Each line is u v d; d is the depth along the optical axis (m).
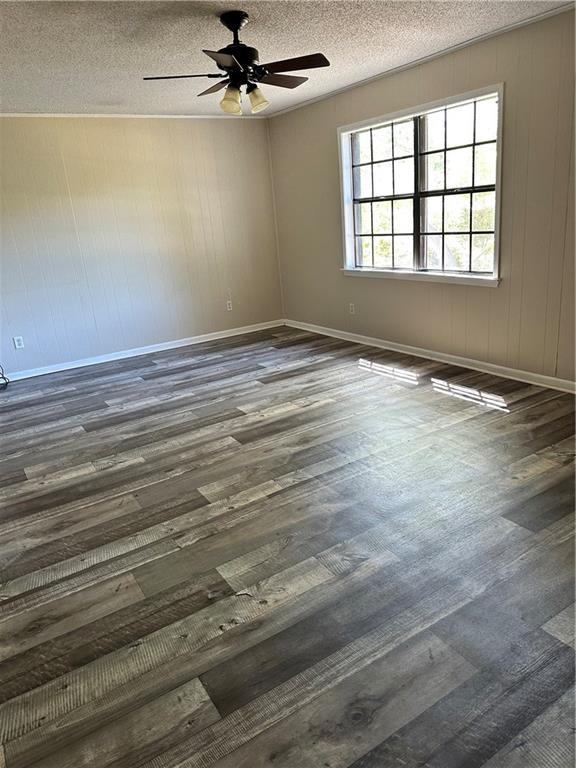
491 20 3.50
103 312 5.96
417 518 2.57
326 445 3.42
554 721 1.54
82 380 5.37
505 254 4.17
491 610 1.97
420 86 4.46
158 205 6.03
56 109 5.10
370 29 3.47
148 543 2.57
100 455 3.59
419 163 4.73
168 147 5.95
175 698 1.73
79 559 2.50
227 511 2.77
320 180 5.87
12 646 2.01
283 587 2.19
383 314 5.53
